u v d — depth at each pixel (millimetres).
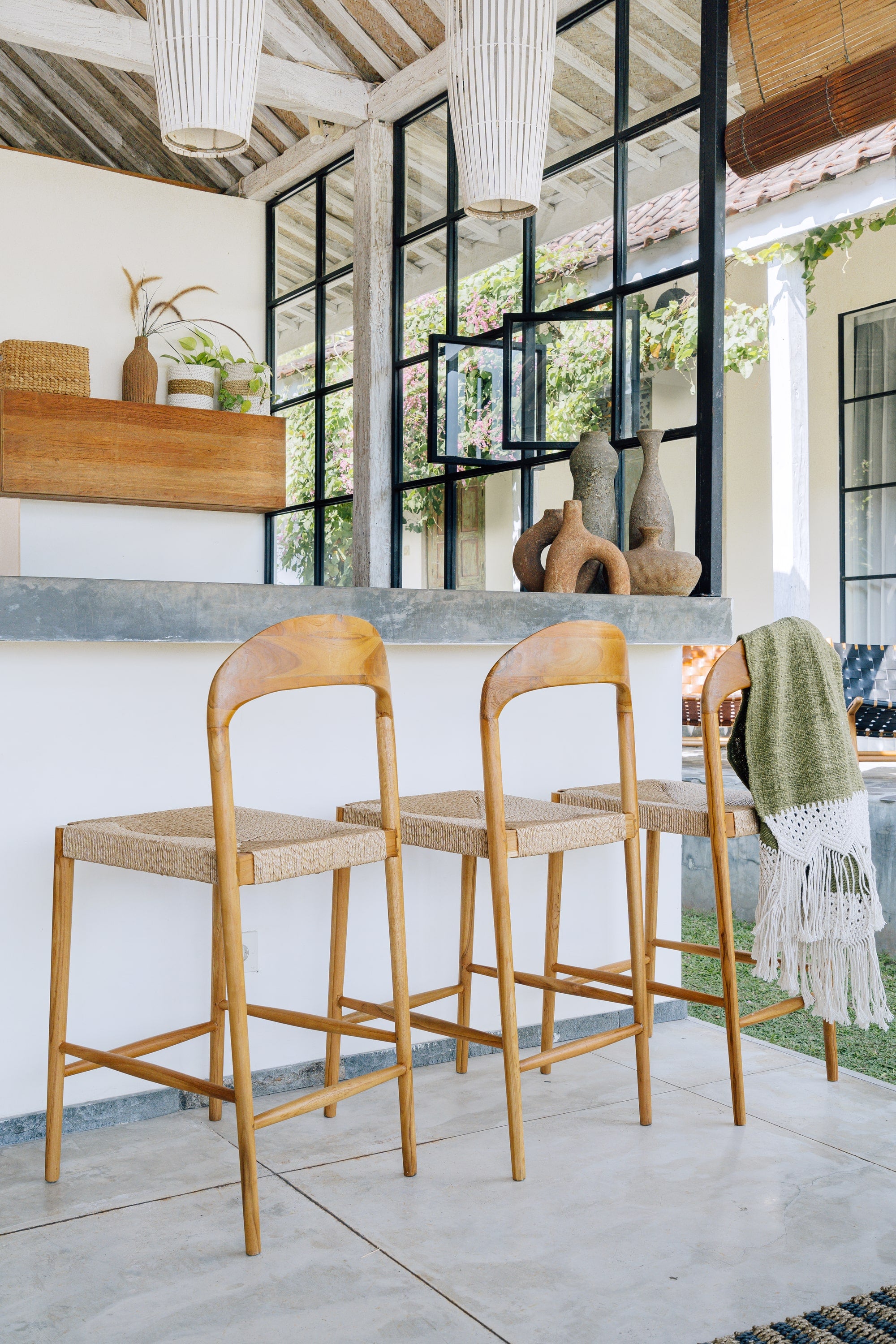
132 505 5828
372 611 2285
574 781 2799
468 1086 2424
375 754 2535
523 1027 2693
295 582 6230
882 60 2779
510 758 2715
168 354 6184
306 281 6203
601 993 2225
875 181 5324
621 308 3766
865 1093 2383
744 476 7016
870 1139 2131
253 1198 1689
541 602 2529
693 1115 2246
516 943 2709
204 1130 2184
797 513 6711
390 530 5547
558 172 4168
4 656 2121
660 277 3623
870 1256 1685
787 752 2252
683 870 4336
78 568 5727
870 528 6703
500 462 4406
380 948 2537
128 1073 1834
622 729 2166
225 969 2186
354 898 2496
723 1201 1866
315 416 6148
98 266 5961
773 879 2248
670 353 3553
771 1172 1979
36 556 5613
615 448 3744
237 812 2059
